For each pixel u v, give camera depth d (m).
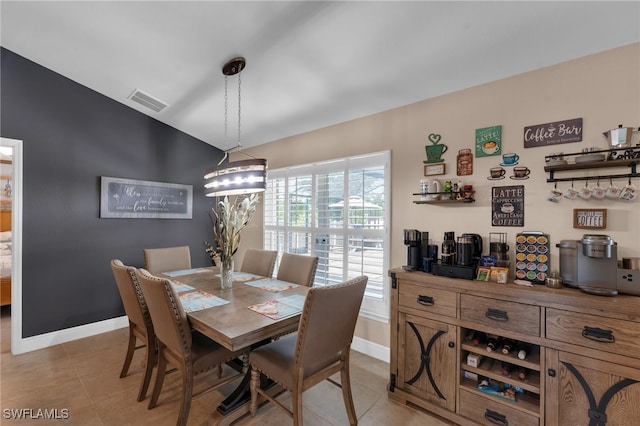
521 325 1.62
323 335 1.57
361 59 2.12
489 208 2.11
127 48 2.37
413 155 2.51
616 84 1.69
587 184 1.77
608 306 1.39
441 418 1.92
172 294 1.65
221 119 3.41
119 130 3.32
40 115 2.81
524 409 1.62
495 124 2.10
